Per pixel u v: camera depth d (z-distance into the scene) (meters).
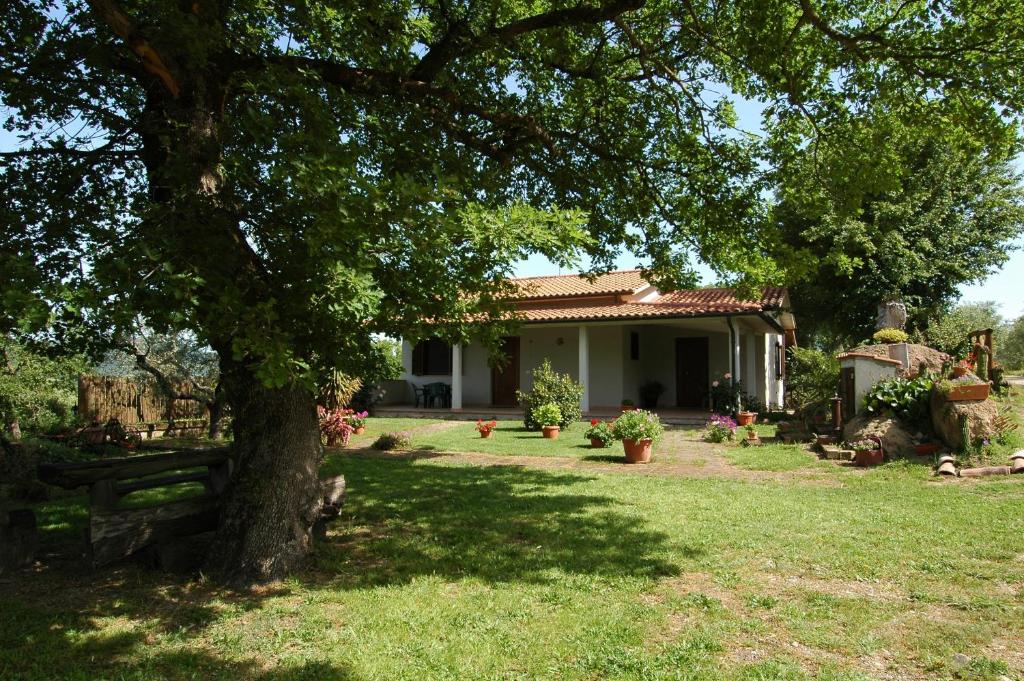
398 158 6.30
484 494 8.36
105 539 5.00
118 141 5.81
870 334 27.94
